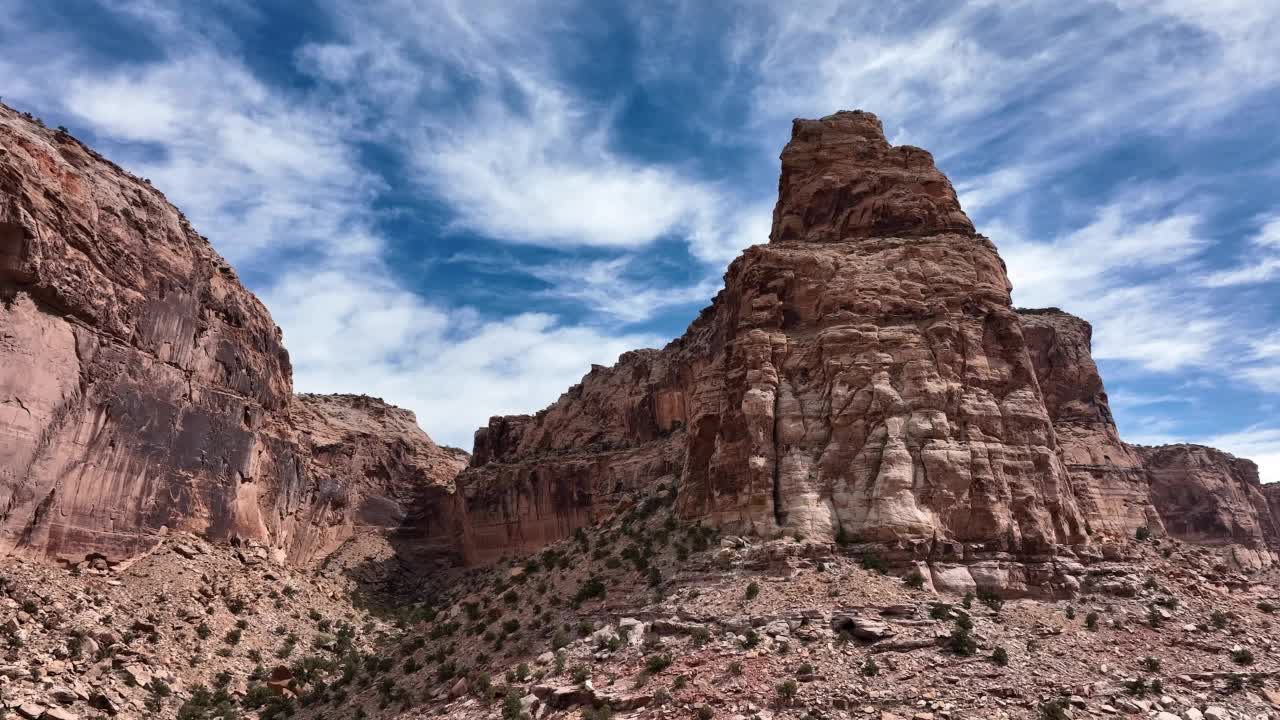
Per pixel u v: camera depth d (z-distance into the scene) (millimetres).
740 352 51875
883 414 47594
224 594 67125
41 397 57031
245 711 53281
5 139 56969
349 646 68688
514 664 43156
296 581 78188
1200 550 62531
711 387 55156
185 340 73062
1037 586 44656
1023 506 46781
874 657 37094
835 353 49812
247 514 78625
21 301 56688
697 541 48281
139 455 65625
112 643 52812
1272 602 50781
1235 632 43750
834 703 34219
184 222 77938
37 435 56469
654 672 37594
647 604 44156
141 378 66750
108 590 58719
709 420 54125
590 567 52719
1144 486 82188
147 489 66250
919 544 43875
